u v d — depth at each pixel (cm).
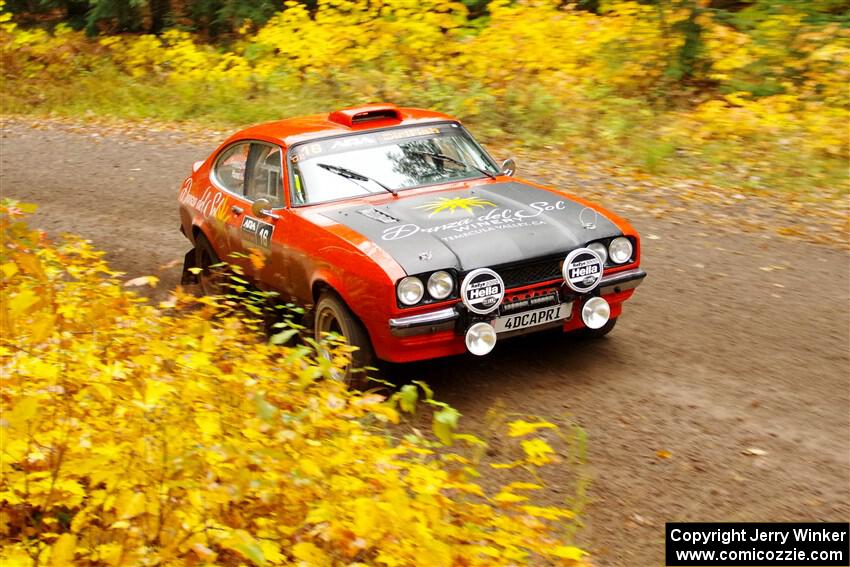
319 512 345
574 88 1465
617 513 463
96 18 2170
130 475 343
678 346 671
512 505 443
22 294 395
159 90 1897
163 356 417
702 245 904
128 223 1091
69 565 314
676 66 1450
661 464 507
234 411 398
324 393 435
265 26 2047
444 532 374
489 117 1431
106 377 391
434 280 565
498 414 577
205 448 356
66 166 1405
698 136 1258
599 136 1302
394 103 1573
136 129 1659
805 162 1134
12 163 1448
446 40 1756
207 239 792
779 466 499
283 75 1803
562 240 603
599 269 601
